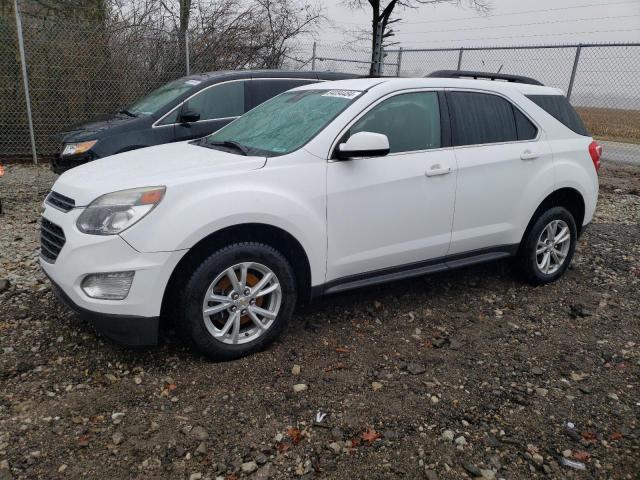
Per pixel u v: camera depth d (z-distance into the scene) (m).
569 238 4.86
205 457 2.58
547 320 4.18
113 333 3.14
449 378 3.32
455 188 4.05
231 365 3.35
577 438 2.80
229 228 3.22
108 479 2.43
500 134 4.38
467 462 2.61
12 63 10.29
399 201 3.80
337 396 3.09
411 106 3.98
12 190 8.12
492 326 4.05
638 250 5.84
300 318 4.04
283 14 13.55
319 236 3.51
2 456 2.54
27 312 3.92
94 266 3.00
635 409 3.06
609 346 3.79
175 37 11.58
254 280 3.43
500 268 5.21
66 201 3.33
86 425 2.78
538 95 4.71
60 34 10.59
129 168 3.53
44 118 10.70
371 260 3.79
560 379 3.36
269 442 2.70
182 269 3.16
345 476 2.49
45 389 3.06
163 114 7.13
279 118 4.09
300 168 3.46
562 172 4.64
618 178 10.32
